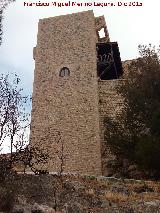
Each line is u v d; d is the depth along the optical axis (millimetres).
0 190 10219
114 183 14352
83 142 22547
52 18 28344
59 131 23312
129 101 20078
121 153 19641
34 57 28078
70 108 24031
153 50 21469
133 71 21609
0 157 11547
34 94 25078
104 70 26750
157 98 19359
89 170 21375
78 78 25125
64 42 26922
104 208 11523
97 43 27078
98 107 23750
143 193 13516
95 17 29203
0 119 11625
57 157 22141
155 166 17719
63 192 11742
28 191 10977
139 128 19672
